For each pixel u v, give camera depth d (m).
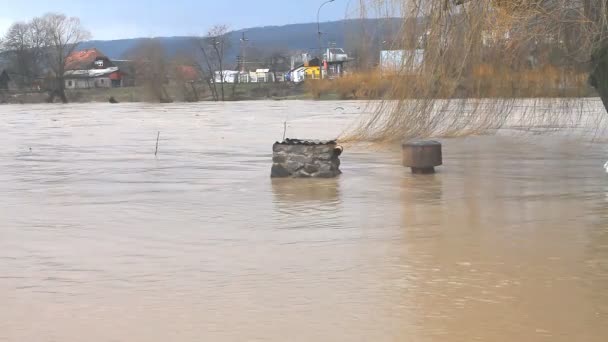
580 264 9.86
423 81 21.92
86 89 151.75
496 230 12.29
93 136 40.41
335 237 12.02
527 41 19.28
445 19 21.02
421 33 21.80
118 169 23.19
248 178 20.28
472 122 23.83
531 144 28.36
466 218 13.45
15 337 7.30
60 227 13.29
